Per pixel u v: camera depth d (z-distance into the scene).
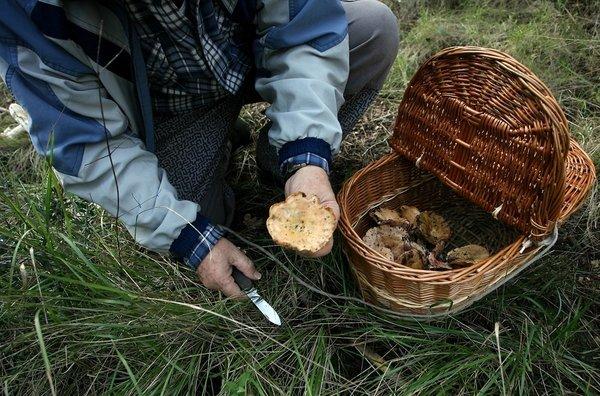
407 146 0.96
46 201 0.76
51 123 0.67
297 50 0.78
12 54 0.64
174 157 0.88
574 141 0.94
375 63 0.94
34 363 0.76
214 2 0.76
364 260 0.78
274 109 0.79
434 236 0.96
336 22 0.79
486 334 0.84
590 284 0.92
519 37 1.37
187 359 0.80
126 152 0.72
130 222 0.73
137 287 0.83
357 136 1.23
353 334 0.86
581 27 1.41
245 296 0.78
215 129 0.90
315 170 0.75
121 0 0.65
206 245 0.73
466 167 0.88
